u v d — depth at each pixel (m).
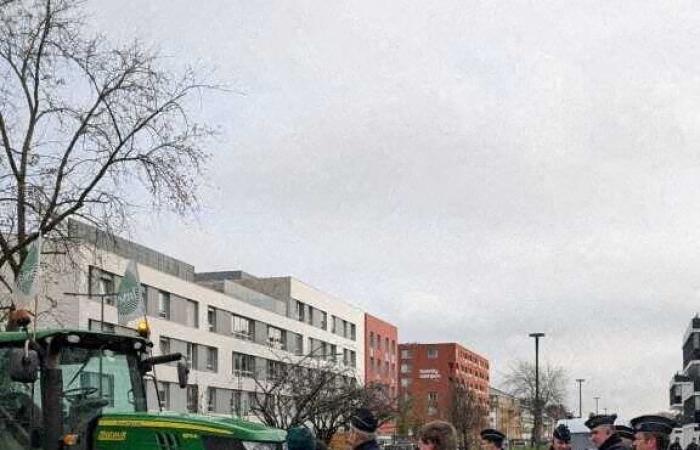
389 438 82.06
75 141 21.62
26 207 21.16
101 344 10.52
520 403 110.00
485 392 163.62
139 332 11.19
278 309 83.56
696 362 92.31
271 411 36.34
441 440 6.30
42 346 9.84
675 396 107.38
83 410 10.09
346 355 98.25
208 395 66.94
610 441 7.75
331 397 38.97
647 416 8.05
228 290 75.75
